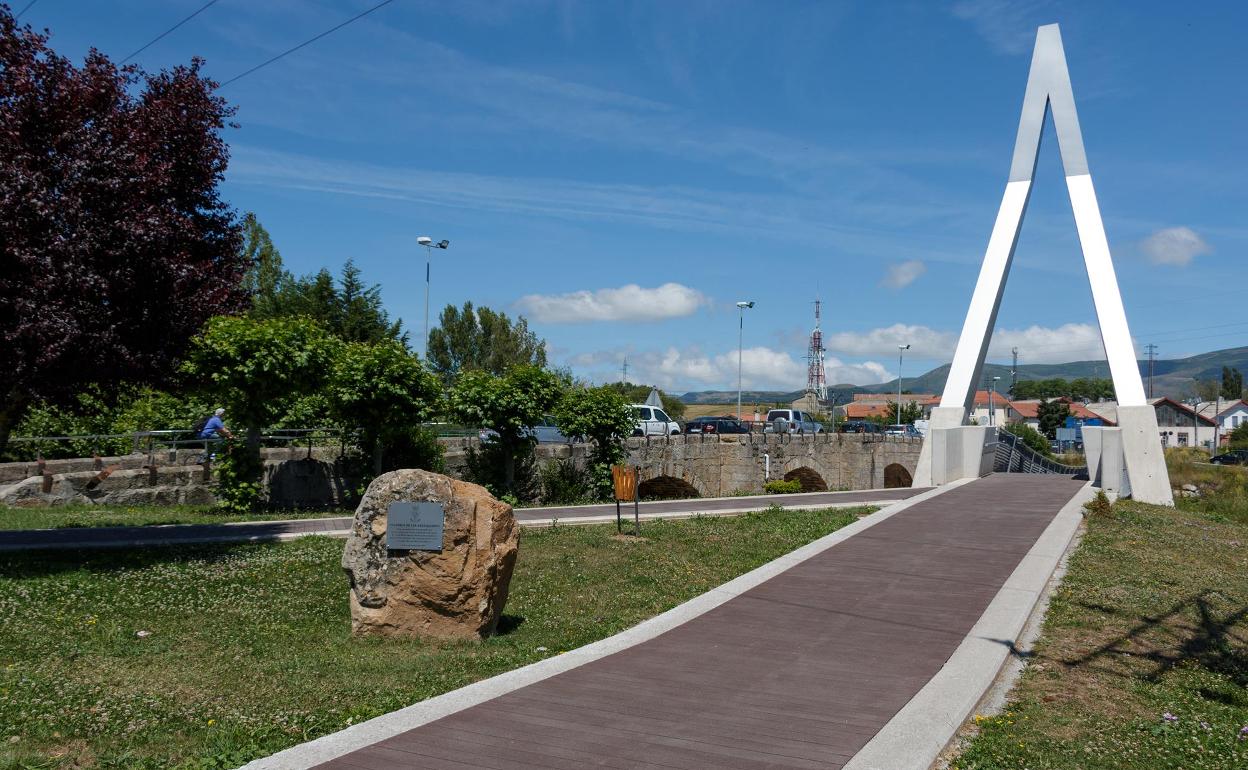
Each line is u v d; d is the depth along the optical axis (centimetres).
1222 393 12875
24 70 1105
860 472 3978
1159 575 1177
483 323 5481
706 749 548
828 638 834
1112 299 2444
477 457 2153
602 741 559
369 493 877
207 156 1302
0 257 1035
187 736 582
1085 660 794
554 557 1286
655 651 788
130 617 908
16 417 1208
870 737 574
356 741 555
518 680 694
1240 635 894
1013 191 2688
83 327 1072
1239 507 2638
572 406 2361
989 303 2634
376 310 4338
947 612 936
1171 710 662
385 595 855
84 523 1515
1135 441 2316
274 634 870
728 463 3195
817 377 10712
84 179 1081
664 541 1414
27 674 703
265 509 1825
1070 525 1522
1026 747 575
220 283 1283
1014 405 12550
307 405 2434
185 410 2398
